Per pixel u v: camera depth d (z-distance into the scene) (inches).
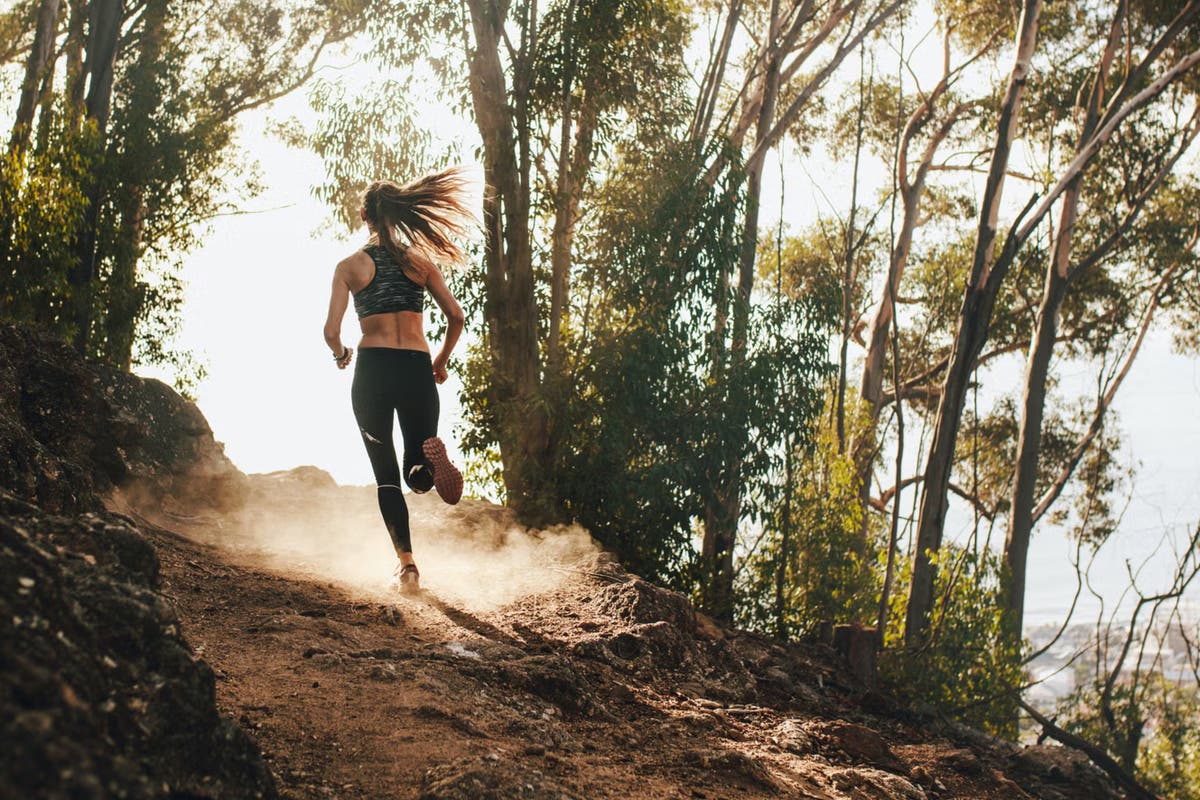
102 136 602.5
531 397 385.1
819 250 960.3
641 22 433.1
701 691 215.9
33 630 71.2
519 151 419.2
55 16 625.9
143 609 86.5
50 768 56.3
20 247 459.2
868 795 167.9
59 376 227.8
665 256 408.5
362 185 424.5
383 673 147.3
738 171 421.1
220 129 791.1
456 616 204.5
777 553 432.5
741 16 794.2
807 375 419.5
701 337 413.1
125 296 620.4
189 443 288.2
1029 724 557.9
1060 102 844.0
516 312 417.4
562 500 393.7
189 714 83.0
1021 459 789.9
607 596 244.8
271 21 818.8
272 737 118.4
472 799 109.3
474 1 420.2
